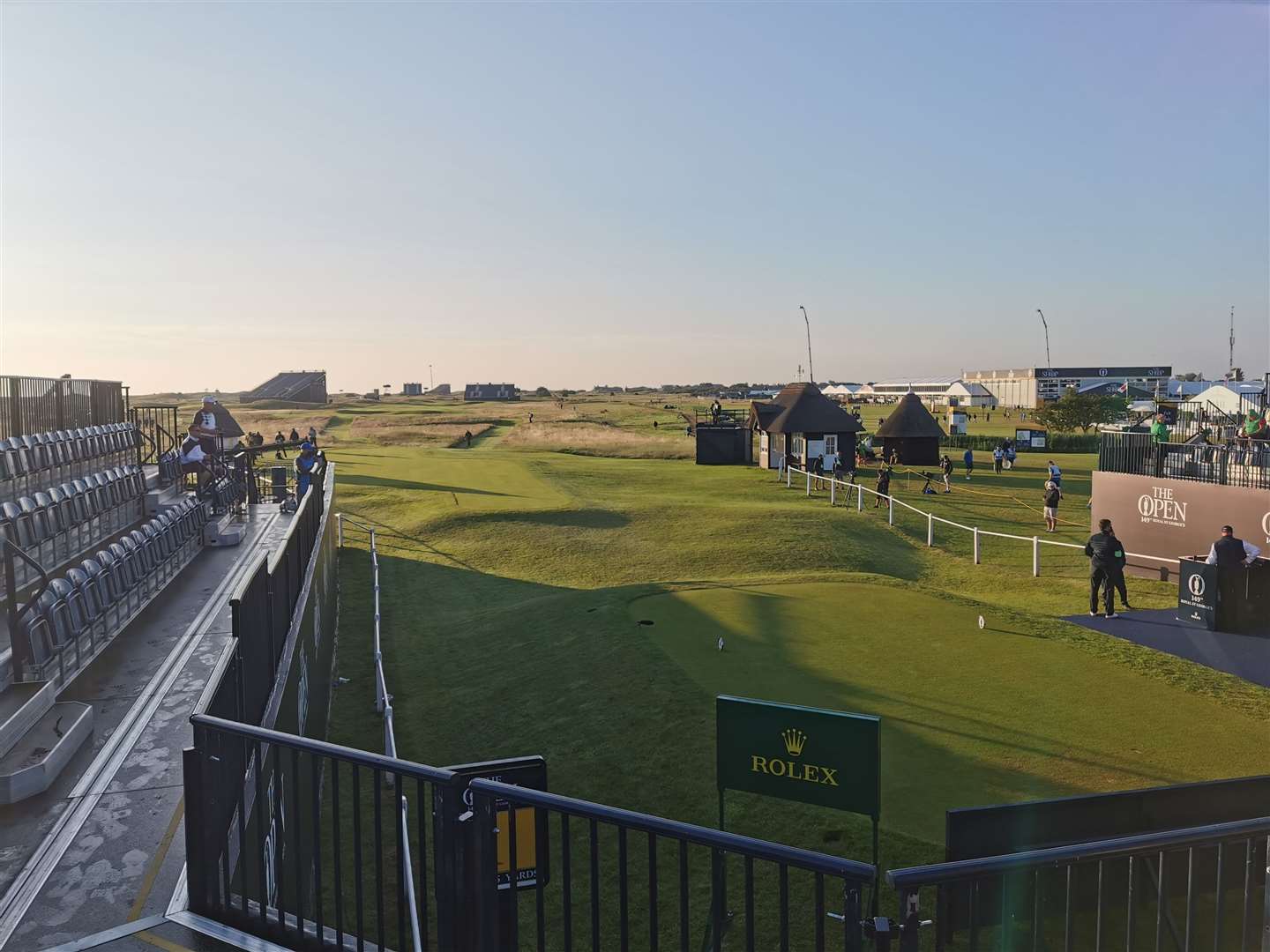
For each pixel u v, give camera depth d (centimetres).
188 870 504
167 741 760
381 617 2127
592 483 4550
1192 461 2456
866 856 803
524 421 10219
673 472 5119
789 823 883
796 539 2912
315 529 1694
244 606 718
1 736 679
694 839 349
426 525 3269
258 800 489
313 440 2377
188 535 1580
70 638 896
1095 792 901
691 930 789
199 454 1969
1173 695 1182
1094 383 16975
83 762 715
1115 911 695
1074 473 5372
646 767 1049
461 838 428
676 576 2559
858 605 1686
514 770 458
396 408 14088
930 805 881
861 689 1210
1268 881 382
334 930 488
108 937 476
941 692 1197
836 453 5175
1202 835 367
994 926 690
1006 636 1462
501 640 1702
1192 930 377
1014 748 1012
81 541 1346
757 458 5628
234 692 641
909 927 331
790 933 751
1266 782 735
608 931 806
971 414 13125
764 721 686
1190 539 2412
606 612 1662
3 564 1034
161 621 1172
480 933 425
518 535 3070
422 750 1258
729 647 1413
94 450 1727
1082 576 2519
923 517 3497
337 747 450
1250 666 1433
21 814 625
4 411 1377
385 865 975
